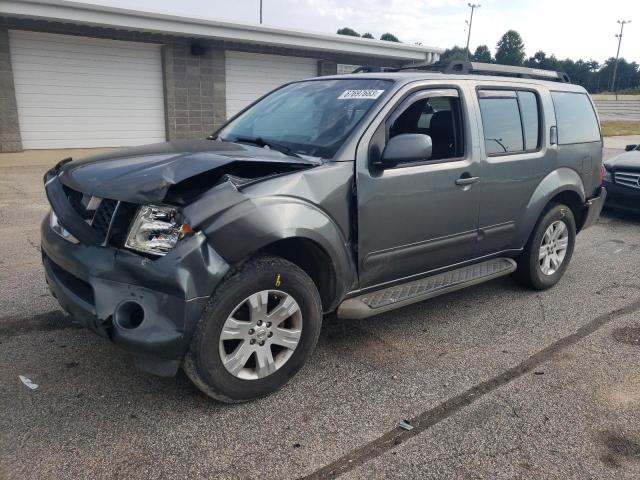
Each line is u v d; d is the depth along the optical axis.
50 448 2.70
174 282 2.68
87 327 2.94
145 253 2.75
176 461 2.65
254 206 2.90
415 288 3.94
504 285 5.37
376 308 3.58
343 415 3.09
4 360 3.51
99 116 14.01
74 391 3.20
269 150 3.57
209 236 2.75
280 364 3.21
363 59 18.44
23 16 11.66
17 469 2.54
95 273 2.84
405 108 3.75
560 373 3.65
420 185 3.73
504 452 2.81
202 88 15.26
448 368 3.67
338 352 3.84
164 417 2.99
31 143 13.16
